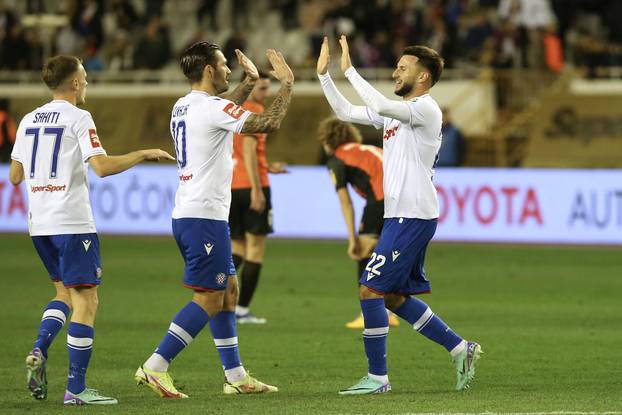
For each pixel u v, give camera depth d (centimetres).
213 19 10031
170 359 2667
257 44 9919
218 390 2809
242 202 4106
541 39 8769
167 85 9288
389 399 2642
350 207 3909
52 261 2727
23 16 10419
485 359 3312
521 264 6119
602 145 7981
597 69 8688
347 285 5262
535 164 8094
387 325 2756
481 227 7188
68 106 2652
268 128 2617
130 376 3022
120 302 4625
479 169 7188
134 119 8969
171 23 10500
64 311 2739
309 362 3275
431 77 2777
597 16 9331
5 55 9625
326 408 2509
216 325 2758
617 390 2786
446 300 4759
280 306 4566
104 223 7856
